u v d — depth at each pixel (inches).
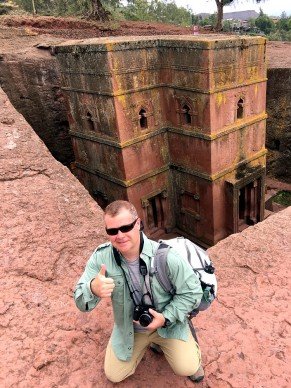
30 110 594.9
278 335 140.3
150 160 501.4
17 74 569.9
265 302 155.1
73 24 783.1
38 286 160.7
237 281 167.5
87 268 100.5
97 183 539.5
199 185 502.6
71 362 130.4
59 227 193.9
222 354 132.9
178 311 95.7
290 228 202.7
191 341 111.6
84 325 143.9
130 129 462.6
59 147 641.0
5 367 127.3
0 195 205.8
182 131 480.7
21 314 146.9
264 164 553.0
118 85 429.7
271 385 122.5
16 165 227.9
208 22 2114.9
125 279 97.9
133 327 107.8
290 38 1943.9
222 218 518.9
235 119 475.8
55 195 214.4
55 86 595.8
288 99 669.9
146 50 443.8
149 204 530.3
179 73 447.8
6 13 900.6
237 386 122.2
